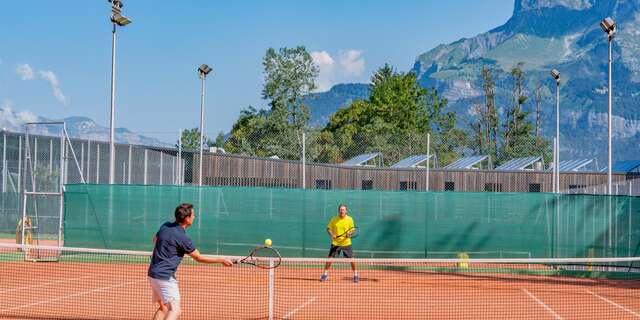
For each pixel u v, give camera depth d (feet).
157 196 61.82
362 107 231.30
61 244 66.23
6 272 53.31
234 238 60.95
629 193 89.71
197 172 72.90
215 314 34.76
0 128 90.58
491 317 35.22
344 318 34.12
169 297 26.89
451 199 59.67
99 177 90.22
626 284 51.16
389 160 74.13
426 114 241.76
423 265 58.29
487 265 59.00
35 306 37.09
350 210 59.93
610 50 60.13
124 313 34.94
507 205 59.41
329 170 72.59
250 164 72.54
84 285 45.91
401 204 59.77
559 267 58.59
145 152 86.02
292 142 72.74
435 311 36.68
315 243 60.13
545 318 35.35
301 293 42.80
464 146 76.48
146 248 61.87
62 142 70.23
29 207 88.69
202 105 67.00
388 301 39.93
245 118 193.98
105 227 62.39
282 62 197.77
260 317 33.99
